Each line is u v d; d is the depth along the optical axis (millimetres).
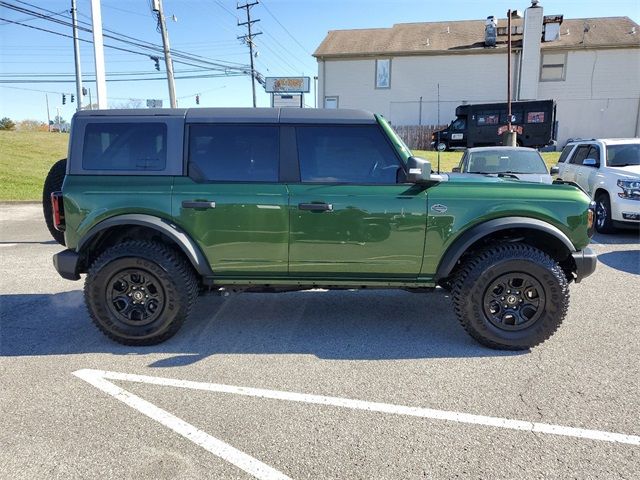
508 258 4012
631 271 6688
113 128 4230
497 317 4129
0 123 59875
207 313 5164
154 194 4145
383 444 2848
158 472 2617
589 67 29141
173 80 20109
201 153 4211
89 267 4523
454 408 3232
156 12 19328
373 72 31469
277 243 4160
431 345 4297
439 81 30750
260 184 4141
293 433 2963
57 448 2826
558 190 4152
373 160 4176
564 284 4035
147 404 3305
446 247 4129
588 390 3453
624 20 31062
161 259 4133
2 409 3250
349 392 3459
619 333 4500
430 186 4129
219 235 4164
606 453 2742
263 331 4652
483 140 25359
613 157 9820
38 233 10070
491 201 4086
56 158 20859
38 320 4977
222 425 3051
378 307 5344
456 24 33219
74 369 3846
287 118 4188
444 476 2568
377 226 4102
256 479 2562
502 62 29844
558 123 29922
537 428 2990
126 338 4250
